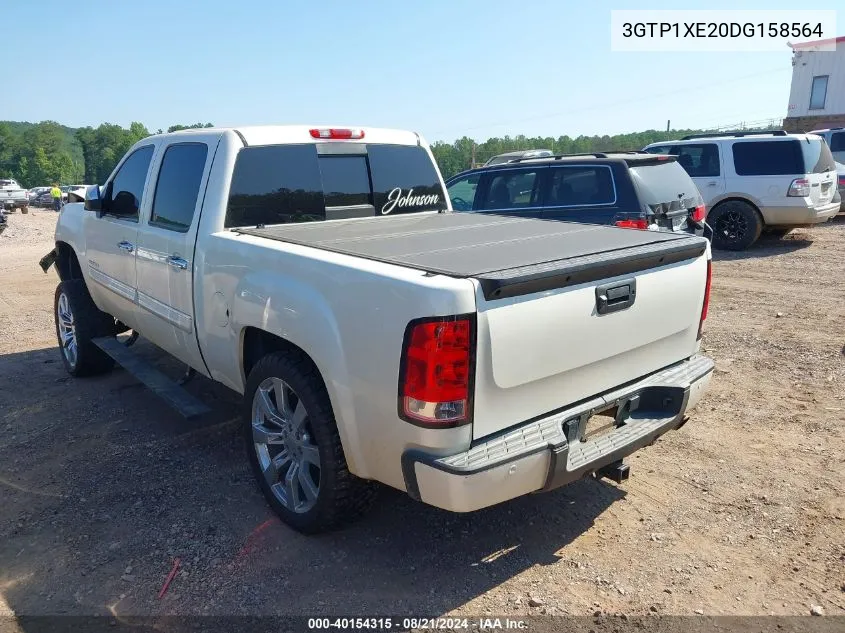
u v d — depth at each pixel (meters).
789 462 4.12
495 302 2.54
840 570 3.10
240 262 3.49
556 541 3.37
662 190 7.51
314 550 3.29
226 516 3.60
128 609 2.89
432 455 2.59
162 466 4.17
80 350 5.60
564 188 7.70
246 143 3.99
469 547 3.32
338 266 2.87
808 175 11.26
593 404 3.01
